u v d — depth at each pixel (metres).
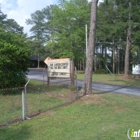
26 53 10.45
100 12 25.31
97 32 27.08
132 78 21.30
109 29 23.62
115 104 8.33
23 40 11.77
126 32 23.83
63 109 7.49
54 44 28.70
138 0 20.88
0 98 8.80
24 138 5.07
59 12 27.48
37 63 56.66
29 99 8.78
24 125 5.92
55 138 5.06
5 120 6.25
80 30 27.38
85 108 7.63
